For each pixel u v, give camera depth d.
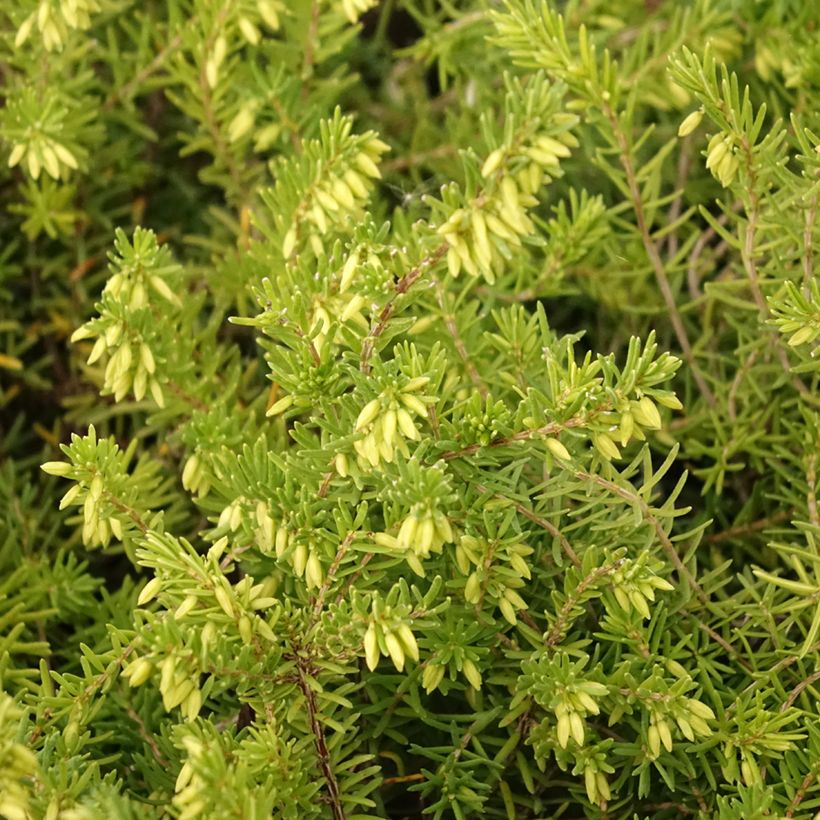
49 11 0.31
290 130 0.35
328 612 0.27
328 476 0.27
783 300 0.30
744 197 0.30
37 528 0.34
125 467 0.29
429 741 0.30
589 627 0.29
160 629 0.25
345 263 0.27
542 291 0.33
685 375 0.35
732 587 0.32
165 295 0.29
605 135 0.32
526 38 0.31
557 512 0.27
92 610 0.32
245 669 0.26
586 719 0.29
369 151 0.29
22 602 0.32
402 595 0.26
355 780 0.27
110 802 0.25
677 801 0.29
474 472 0.27
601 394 0.26
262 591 0.28
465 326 0.31
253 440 0.30
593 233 0.33
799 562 0.29
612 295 0.35
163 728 0.29
